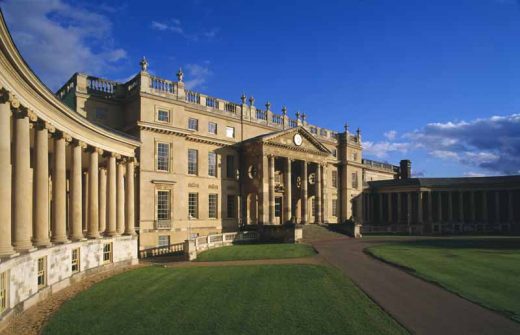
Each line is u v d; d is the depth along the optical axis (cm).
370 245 4144
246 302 1689
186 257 3216
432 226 6881
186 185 4447
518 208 7219
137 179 3956
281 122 5819
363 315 1498
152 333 1305
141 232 3894
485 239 4994
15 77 1548
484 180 7194
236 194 5053
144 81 4028
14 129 1695
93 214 2631
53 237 2141
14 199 1672
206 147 4778
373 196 8075
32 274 1703
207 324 1389
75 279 2256
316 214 5831
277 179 5738
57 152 2172
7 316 1422
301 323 1397
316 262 2908
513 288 1947
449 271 2430
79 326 1377
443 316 1508
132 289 1984
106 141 2788
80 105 3862
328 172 6862
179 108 4288
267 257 3238
